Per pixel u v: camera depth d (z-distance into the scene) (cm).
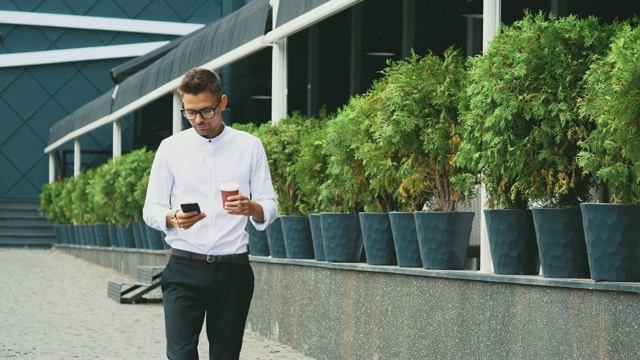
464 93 618
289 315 844
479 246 729
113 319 1073
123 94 1811
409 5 1314
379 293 678
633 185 469
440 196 670
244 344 861
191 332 441
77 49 2959
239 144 449
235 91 2342
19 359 778
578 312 476
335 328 749
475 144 556
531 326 511
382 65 1530
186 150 446
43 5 2945
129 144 2906
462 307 575
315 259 826
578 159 498
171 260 445
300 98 1956
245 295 448
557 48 515
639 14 948
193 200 445
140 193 1595
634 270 462
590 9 958
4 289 1441
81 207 2122
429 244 621
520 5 1164
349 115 737
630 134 447
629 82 438
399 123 666
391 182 703
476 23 1152
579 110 495
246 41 1079
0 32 2930
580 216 503
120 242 1809
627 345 445
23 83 2948
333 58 1752
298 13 912
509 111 520
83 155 2895
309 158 852
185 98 429
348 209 777
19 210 2723
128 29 2981
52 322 1039
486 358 550
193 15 3030
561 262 505
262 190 449
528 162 529
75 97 2978
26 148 2936
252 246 954
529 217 543
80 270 1859
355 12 1497
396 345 653
